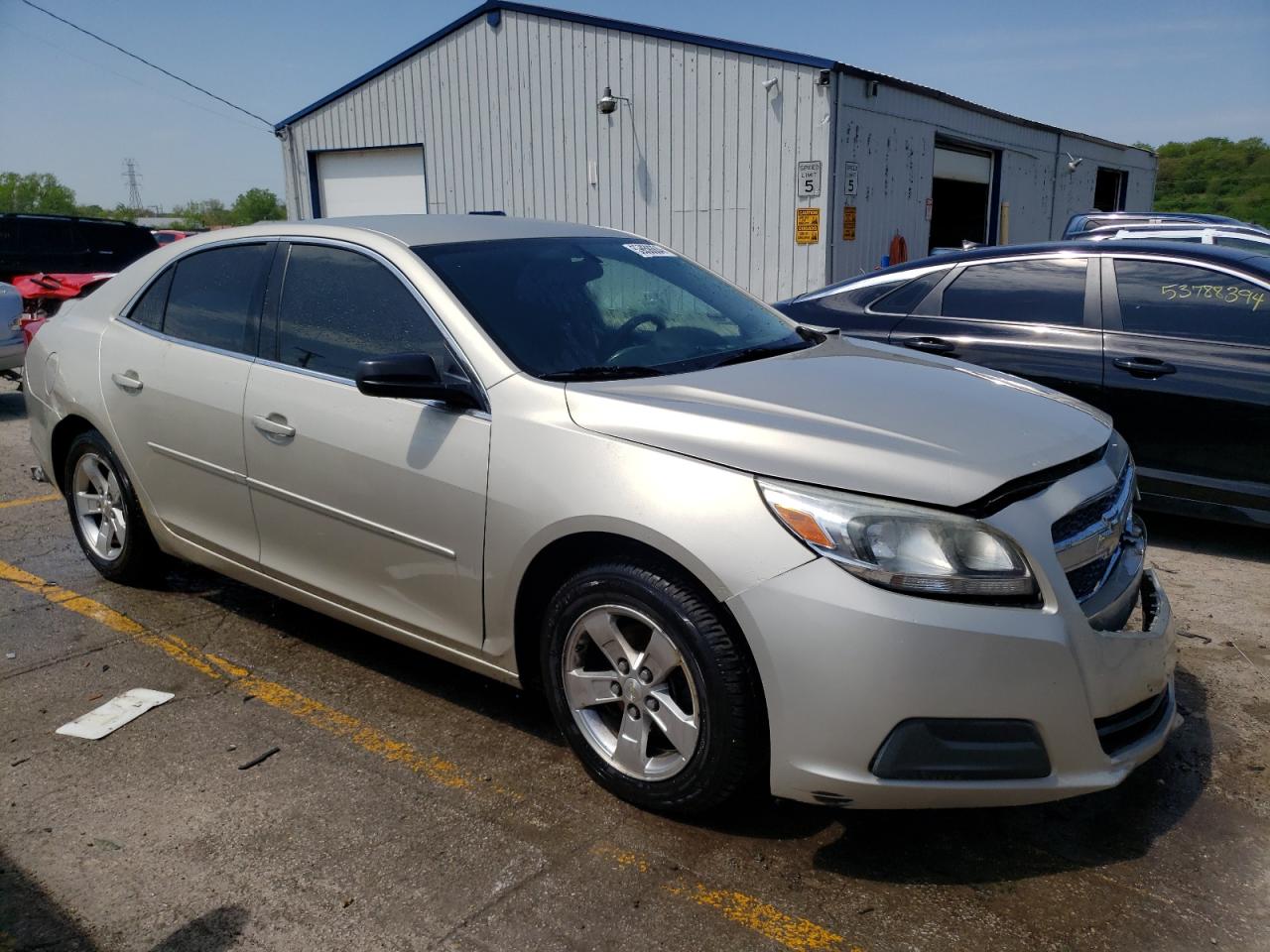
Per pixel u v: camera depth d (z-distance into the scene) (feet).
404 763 10.78
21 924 8.29
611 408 9.61
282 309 12.46
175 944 8.07
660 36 43.57
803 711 8.30
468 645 10.70
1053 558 8.38
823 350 12.23
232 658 13.39
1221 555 17.51
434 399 10.36
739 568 8.45
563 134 47.50
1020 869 9.07
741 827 9.61
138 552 15.06
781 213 42.19
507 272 11.71
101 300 15.30
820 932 8.22
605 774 9.91
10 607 15.14
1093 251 18.43
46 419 15.72
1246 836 9.53
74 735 11.37
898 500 8.32
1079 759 8.38
